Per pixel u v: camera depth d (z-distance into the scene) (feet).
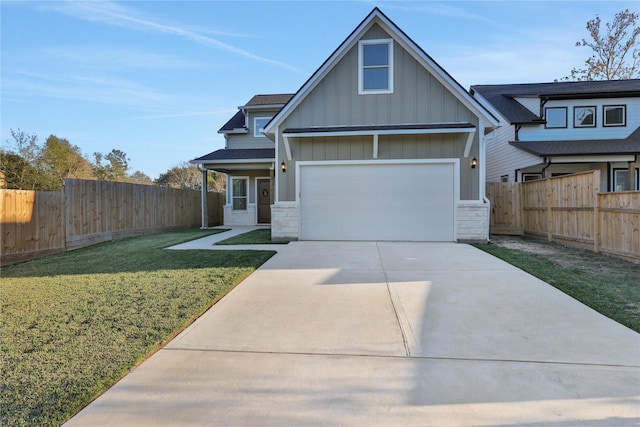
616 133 48.85
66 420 7.23
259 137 53.52
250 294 15.90
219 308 14.14
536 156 45.09
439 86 31.01
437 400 7.88
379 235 31.83
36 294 15.80
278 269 20.56
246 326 12.28
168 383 8.66
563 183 30.37
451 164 30.94
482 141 30.50
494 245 29.66
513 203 38.47
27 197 26.50
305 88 31.96
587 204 26.96
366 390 8.30
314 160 32.14
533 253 25.63
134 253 26.27
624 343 10.66
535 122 49.47
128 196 38.78
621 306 13.73
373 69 31.68
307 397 8.04
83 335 11.25
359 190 31.89
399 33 30.55
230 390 8.35
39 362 9.47
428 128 29.30
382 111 31.53
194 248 28.37
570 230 29.40
